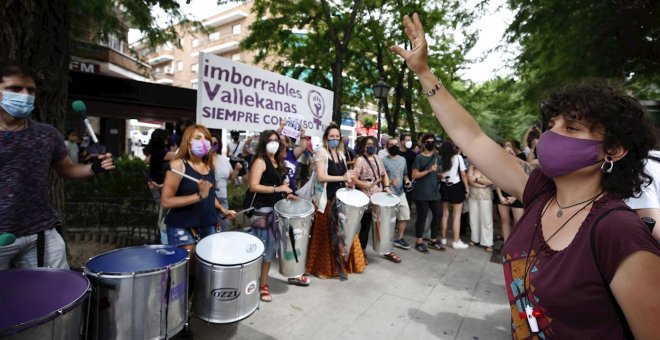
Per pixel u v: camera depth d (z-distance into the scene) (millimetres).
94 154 2176
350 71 14844
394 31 13547
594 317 878
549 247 1014
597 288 864
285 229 3412
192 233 2740
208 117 4117
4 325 1246
